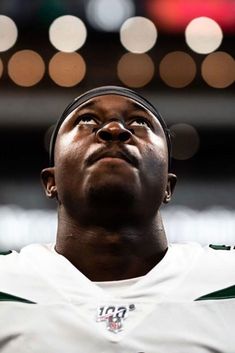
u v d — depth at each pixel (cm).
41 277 136
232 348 131
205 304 134
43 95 602
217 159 649
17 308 133
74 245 137
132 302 132
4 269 138
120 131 132
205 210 528
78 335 128
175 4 543
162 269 137
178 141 629
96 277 136
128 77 560
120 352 127
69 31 495
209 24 510
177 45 586
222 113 623
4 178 646
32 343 129
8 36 507
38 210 517
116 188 129
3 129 620
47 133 590
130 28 502
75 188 134
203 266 139
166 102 614
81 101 143
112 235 135
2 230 506
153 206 136
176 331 130
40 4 564
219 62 566
